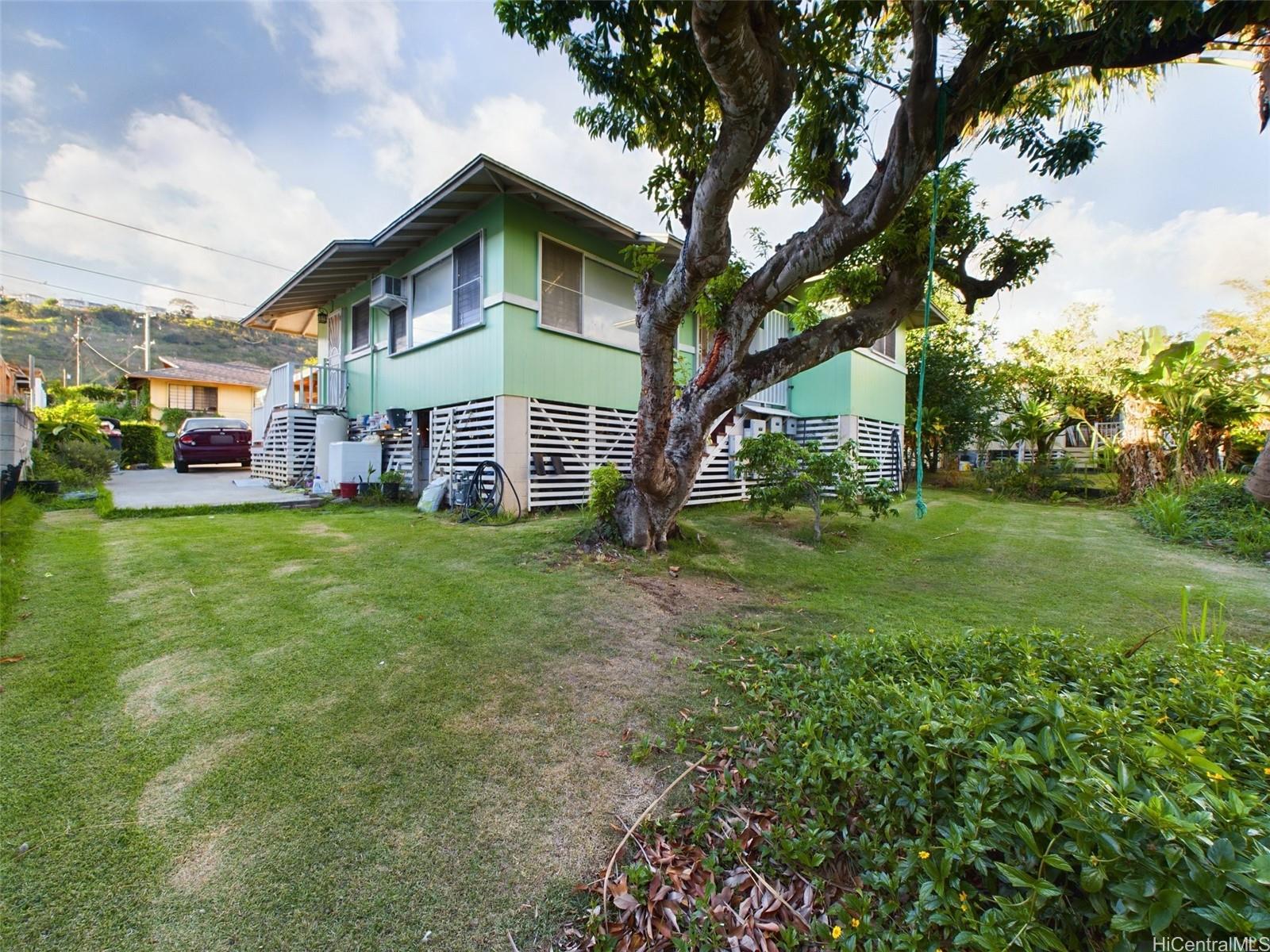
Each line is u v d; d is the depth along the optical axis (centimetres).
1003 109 370
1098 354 1438
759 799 193
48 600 359
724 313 554
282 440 1102
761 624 378
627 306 962
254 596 385
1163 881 106
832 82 363
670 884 161
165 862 161
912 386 1609
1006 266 495
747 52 266
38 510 692
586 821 185
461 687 271
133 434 1625
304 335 1506
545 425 812
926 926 132
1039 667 214
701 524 773
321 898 152
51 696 245
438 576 448
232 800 187
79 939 137
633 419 973
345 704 250
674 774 211
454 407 841
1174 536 707
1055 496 1173
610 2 322
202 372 2452
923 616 401
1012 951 114
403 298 950
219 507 753
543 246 809
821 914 150
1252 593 464
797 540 697
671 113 388
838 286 551
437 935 143
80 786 190
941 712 164
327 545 546
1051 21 312
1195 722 171
